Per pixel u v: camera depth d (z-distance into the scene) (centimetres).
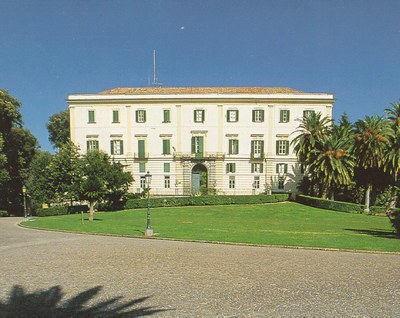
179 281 913
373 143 3931
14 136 4941
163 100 5397
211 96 5362
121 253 1339
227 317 655
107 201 4162
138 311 686
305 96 5281
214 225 2567
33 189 4234
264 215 3497
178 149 5425
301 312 683
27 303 738
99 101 5428
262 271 1027
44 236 1978
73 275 982
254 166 5384
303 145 4428
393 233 2042
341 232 2148
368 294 801
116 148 5462
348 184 4331
